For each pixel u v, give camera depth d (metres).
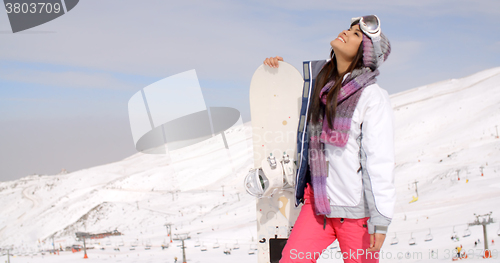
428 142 57.84
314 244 1.67
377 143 1.42
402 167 46.00
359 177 1.51
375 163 1.42
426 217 23.84
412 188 37.03
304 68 1.82
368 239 1.53
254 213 42.06
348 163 1.53
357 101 1.49
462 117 66.69
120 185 75.75
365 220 1.52
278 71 2.31
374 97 1.47
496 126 55.16
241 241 29.55
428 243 16.78
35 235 61.47
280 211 2.26
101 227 54.78
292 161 2.12
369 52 1.52
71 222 61.72
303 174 1.73
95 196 73.31
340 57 1.62
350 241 1.57
